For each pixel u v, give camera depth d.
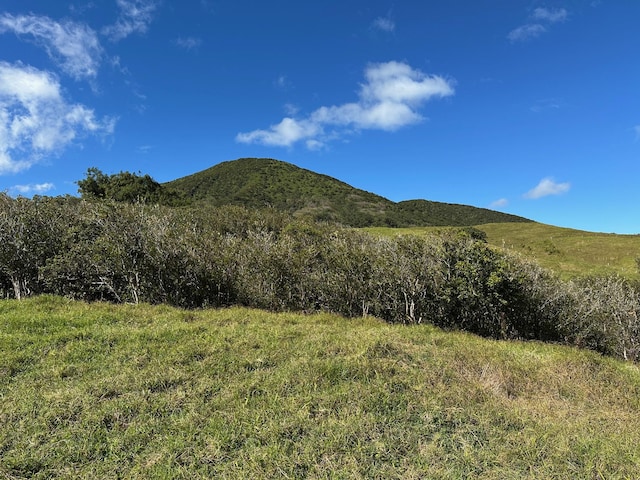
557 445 3.73
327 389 4.65
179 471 3.13
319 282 10.02
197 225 17.36
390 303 9.64
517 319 9.02
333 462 3.32
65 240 9.95
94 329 6.43
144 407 4.06
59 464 3.21
